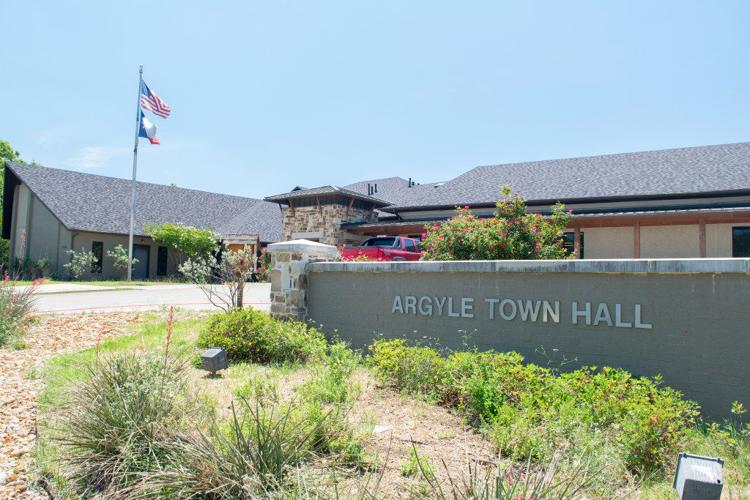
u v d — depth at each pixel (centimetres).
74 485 421
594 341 688
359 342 949
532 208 2145
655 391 533
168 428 445
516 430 479
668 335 632
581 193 2066
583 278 702
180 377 559
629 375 566
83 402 486
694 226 1919
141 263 3112
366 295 948
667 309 634
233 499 359
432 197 2447
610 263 672
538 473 329
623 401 504
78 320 1241
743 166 1956
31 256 3047
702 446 499
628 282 665
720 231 1892
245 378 723
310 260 1042
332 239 2502
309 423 459
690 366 614
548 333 729
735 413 577
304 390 627
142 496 376
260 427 428
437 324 848
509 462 429
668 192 1888
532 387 575
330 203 2534
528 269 743
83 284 2370
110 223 3003
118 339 1009
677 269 622
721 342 596
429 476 398
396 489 386
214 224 3553
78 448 451
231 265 1127
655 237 1980
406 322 888
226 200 3972
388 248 1692
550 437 454
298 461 401
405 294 893
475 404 571
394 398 641
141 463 419
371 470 424
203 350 867
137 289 2133
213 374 743
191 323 1205
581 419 488
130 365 541
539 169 2461
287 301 1022
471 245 1167
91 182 3306
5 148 4547
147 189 3562
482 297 798
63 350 947
